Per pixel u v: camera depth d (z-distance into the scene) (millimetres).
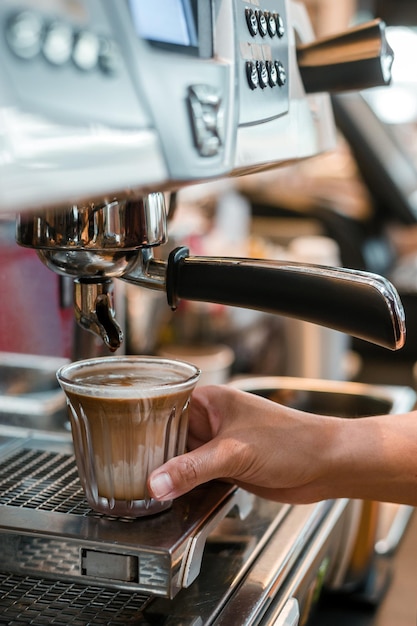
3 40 312
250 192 2117
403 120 3215
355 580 865
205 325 1563
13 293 870
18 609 561
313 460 687
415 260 2164
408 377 1770
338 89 712
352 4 3018
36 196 324
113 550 556
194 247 1608
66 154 337
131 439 578
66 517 597
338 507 810
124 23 375
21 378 892
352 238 1952
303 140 692
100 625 546
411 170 2051
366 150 1965
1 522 584
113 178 363
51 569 571
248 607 581
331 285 554
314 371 1529
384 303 541
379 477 701
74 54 342
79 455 603
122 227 545
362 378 1771
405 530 1060
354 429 712
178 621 555
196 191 1906
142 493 591
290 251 1803
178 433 613
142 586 556
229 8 487
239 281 576
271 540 692
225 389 710
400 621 829
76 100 344
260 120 556
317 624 819
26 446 763
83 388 571
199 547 588
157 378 623
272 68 582
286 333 1540
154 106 391
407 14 3080
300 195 2092
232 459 639
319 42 713
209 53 458
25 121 319
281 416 697
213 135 444
